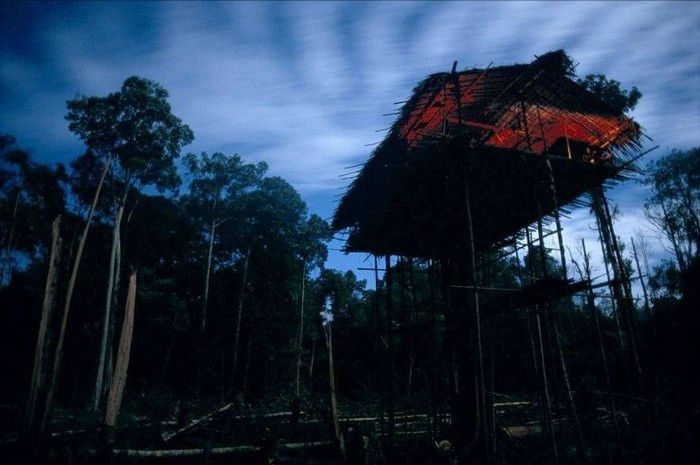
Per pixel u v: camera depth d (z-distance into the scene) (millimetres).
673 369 16266
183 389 32188
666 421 10984
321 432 13844
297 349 37219
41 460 5293
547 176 10898
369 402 25766
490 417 10609
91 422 15227
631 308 13930
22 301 29797
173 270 39125
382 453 10531
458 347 12773
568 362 20625
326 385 39125
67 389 27984
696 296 18016
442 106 12102
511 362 20656
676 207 34250
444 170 11023
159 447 10883
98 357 25719
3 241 30641
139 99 27906
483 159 10430
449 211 13039
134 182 29953
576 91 12023
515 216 13531
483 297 14039
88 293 32000
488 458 8734
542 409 10500
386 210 13383
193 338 37156
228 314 38781
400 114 12383
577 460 9875
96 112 27672
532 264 11703
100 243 32938
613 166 10844
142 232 34688
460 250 13500
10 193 30391
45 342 5598
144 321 34656
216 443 11953
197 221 39750
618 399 16469
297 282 40188
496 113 12016
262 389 36281
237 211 39438
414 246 15922
